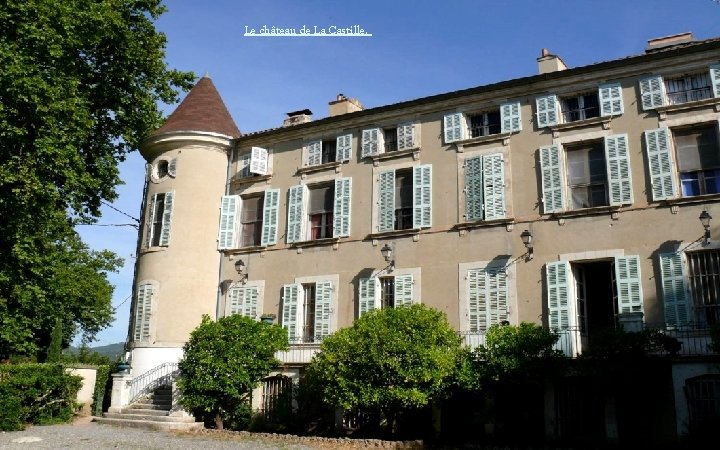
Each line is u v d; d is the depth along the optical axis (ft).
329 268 70.18
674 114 56.29
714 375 47.16
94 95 72.18
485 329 59.26
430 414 57.21
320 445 50.31
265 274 74.64
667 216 54.24
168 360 72.64
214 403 61.31
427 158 67.36
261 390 67.92
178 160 79.10
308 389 58.70
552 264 57.31
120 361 78.95
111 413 70.33
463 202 63.82
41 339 106.52
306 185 74.90
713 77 55.16
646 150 56.54
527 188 61.05
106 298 143.13
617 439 49.85
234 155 82.07
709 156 54.75
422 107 68.69
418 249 65.00
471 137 66.28
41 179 58.54
